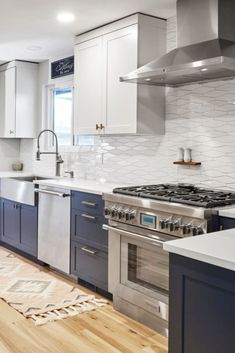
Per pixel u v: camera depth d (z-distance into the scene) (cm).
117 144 408
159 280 277
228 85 305
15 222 463
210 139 319
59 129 519
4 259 449
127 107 345
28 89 534
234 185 303
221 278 144
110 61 362
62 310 311
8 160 582
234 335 140
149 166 372
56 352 249
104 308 317
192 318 155
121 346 257
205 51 273
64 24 370
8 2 316
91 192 339
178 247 157
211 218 239
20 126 531
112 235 315
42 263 426
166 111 353
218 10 283
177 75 287
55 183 391
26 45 446
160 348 255
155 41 346
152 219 276
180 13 306
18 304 319
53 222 394
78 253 361
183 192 297
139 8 325
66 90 501
